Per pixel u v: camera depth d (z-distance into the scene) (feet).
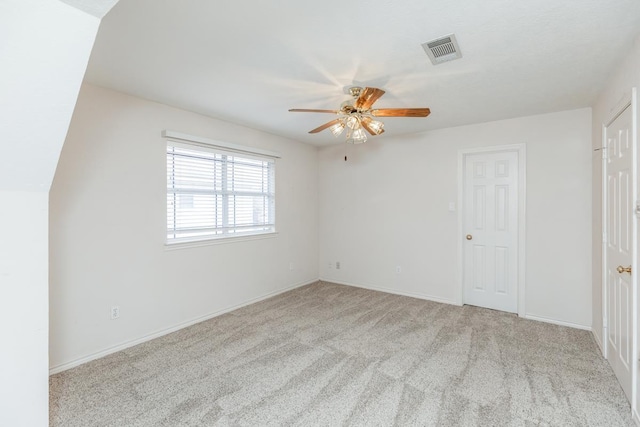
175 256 10.39
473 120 11.71
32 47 3.67
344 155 16.03
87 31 3.84
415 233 13.82
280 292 14.62
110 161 8.73
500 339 9.47
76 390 6.92
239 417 6.02
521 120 11.28
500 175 12.04
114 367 7.94
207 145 11.25
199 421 5.91
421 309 12.26
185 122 10.54
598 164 9.18
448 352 8.65
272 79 7.95
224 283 12.00
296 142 15.51
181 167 10.73
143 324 9.52
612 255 7.75
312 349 8.87
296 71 7.49
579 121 10.32
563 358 8.27
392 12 5.21
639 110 5.90
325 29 5.73
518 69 7.38
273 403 6.45
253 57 6.80
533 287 11.15
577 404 6.37
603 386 6.98
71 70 4.12
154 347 9.07
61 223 7.82
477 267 12.62
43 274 5.23
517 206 11.66
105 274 8.66
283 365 7.99
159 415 6.09
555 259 10.75
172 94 9.05
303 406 6.35
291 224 15.28
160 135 9.89
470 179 12.68
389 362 8.12
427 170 13.43
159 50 6.50
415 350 8.78
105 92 8.59
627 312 6.57
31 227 5.07
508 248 11.93
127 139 9.09
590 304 10.19
